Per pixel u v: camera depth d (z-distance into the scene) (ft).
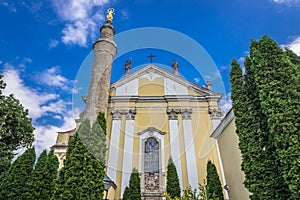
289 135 12.67
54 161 29.68
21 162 27.81
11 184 26.13
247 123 17.12
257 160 15.79
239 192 25.49
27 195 25.49
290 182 12.02
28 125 44.24
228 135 28.60
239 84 18.81
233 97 18.89
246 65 18.33
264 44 15.83
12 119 41.75
